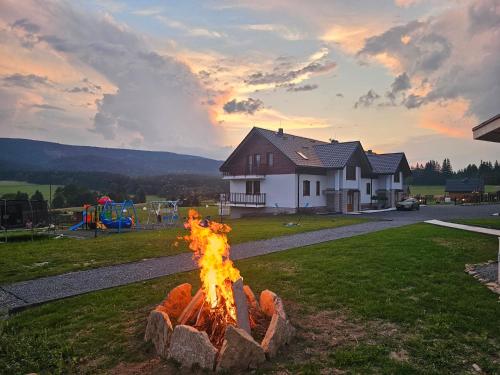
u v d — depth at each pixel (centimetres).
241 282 518
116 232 2130
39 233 2066
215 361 423
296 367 427
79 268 1038
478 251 1100
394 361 437
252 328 523
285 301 670
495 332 514
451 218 2527
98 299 720
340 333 523
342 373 414
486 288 711
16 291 811
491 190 8400
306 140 3956
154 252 1296
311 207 3312
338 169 3372
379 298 666
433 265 909
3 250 1393
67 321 607
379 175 4303
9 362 464
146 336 508
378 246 1212
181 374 421
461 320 552
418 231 1639
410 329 532
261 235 1666
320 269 902
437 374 408
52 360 466
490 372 412
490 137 1233
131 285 826
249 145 3500
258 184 3422
